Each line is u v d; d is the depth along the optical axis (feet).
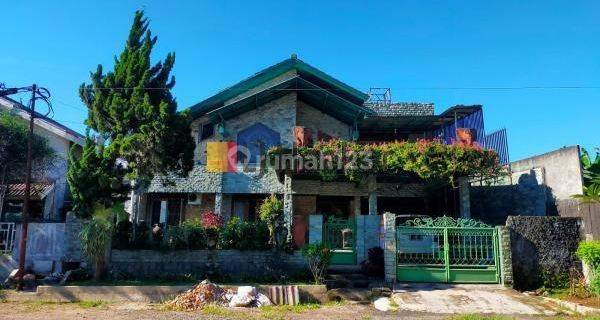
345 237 53.93
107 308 39.27
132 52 54.90
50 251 51.62
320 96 66.28
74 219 52.37
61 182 72.74
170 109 52.16
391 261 47.03
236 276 49.08
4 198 63.67
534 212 62.90
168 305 40.22
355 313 37.76
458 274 46.98
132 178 49.37
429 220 48.42
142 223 52.70
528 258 48.34
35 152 59.93
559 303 40.83
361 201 70.08
